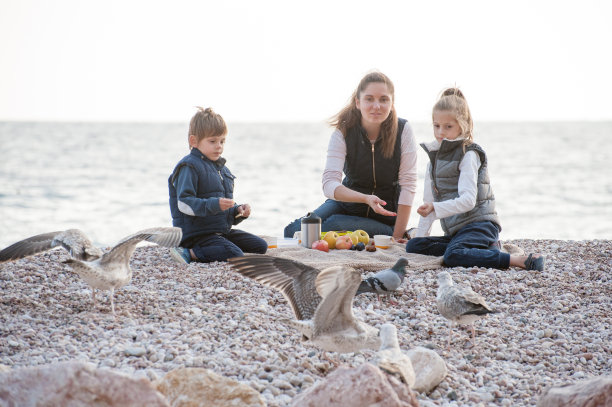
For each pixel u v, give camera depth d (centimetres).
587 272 798
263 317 602
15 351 495
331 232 920
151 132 11494
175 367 464
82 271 534
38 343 508
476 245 807
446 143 846
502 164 4756
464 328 602
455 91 902
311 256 841
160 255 859
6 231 1902
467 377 492
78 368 334
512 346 559
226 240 829
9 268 742
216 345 523
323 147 7225
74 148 6700
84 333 538
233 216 845
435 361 468
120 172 4019
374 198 884
